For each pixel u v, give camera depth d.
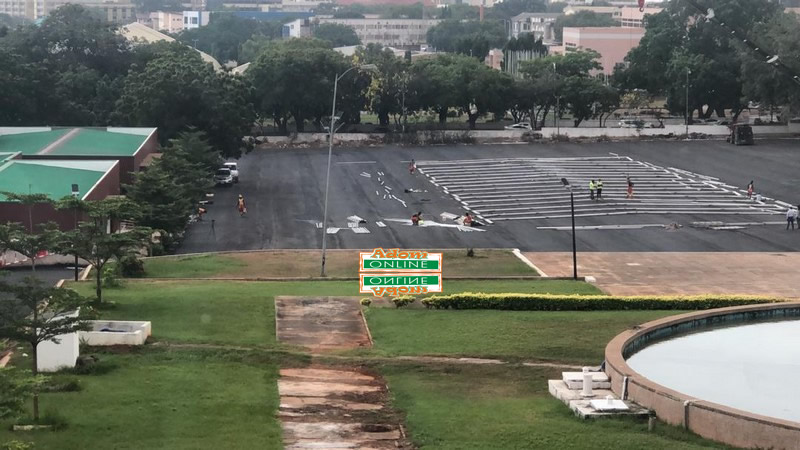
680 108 151.50
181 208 75.12
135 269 64.06
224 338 46.88
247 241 78.75
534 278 65.00
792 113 139.50
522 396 39.25
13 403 29.53
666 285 64.62
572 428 34.41
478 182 105.25
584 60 151.00
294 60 137.50
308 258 71.62
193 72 108.00
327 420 36.16
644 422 34.75
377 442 33.94
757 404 34.53
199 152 94.12
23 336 37.34
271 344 46.22
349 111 141.50
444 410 37.06
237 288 58.78
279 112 141.75
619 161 116.88
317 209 91.88
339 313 53.25
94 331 44.28
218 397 37.78
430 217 88.62
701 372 37.91
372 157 123.81
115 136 101.00
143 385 38.78
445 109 147.62
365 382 41.41
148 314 50.53
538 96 144.00
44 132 104.25
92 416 34.72
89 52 150.38
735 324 44.91
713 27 153.12
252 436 33.59
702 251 76.25
